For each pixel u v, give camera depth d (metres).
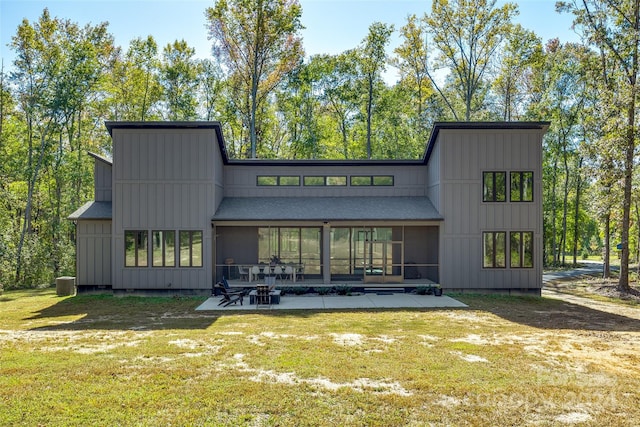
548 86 36.88
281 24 29.17
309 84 38.59
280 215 19.33
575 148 37.03
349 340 10.82
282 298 18.09
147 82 34.78
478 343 10.63
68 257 28.75
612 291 21.36
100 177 21.50
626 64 21.45
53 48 27.22
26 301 18.09
